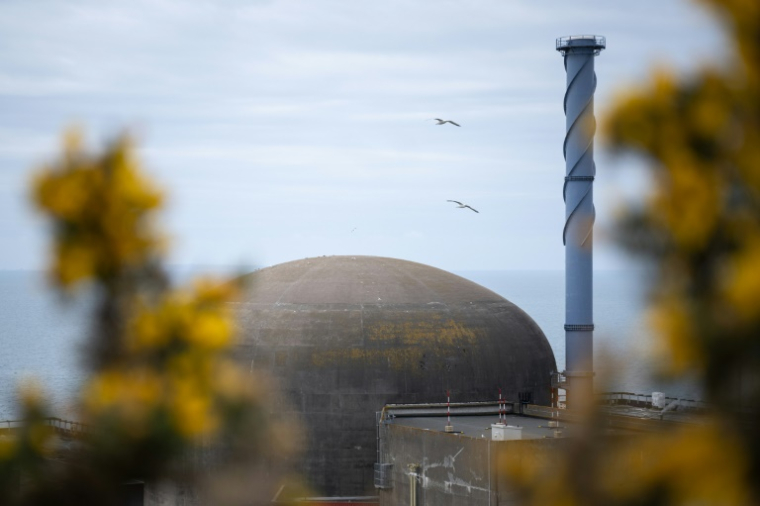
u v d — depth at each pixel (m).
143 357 15.67
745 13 13.07
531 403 195.50
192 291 15.88
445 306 199.00
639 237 13.84
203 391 15.80
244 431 16.11
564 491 14.34
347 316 191.00
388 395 182.50
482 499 128.62
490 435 152.88
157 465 15.80
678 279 13.62
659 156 13.81
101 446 15.45
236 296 15.98
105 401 15.54
